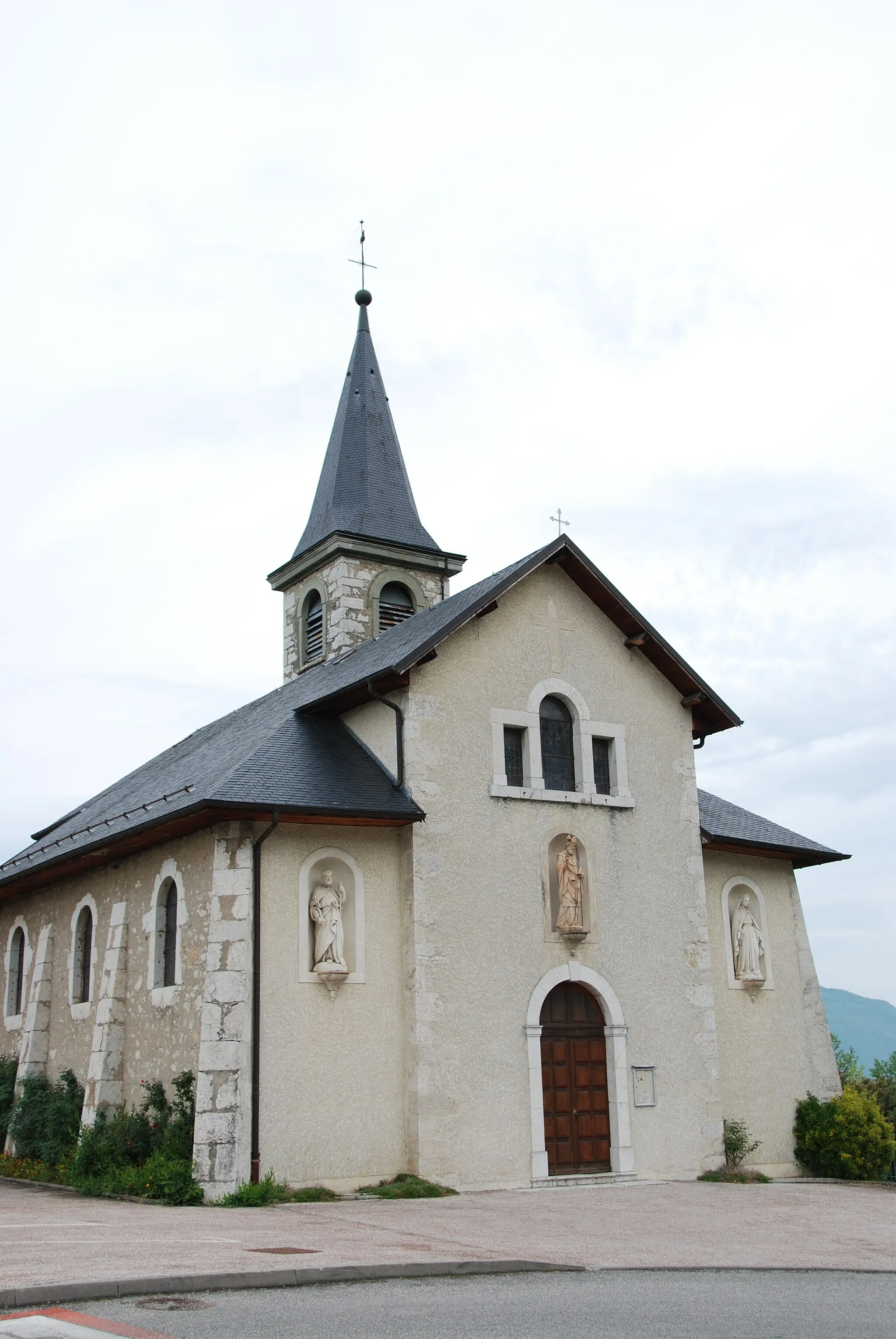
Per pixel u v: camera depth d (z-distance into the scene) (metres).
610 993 18.31
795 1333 7.98
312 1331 7.37
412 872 17.06
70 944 21.17
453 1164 16.36
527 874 18.06
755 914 21.44
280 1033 15.82
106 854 19.31
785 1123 20.48
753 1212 14.73
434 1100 16.41
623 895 18.89
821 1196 16.83
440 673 18.08
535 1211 14.16
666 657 20.06
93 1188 15.95
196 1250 10.10
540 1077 17.36
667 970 19.02
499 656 18.73
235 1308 8.00
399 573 27.22
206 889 16.75
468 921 17.31
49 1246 10.27
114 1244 10.40
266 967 15.93
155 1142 16.30
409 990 16.77
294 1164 15.49
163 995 17.34
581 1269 10.08
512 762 18.69
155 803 18.81
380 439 28.78
